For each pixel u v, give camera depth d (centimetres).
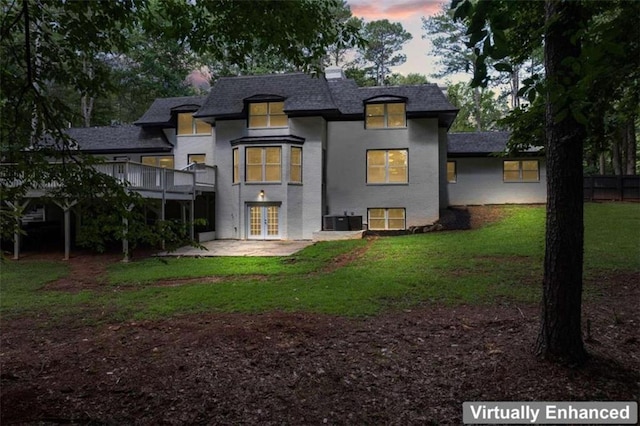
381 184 1872
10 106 401
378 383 414
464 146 2231
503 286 817
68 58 432
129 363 490
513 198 2188
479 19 216
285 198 1781
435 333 568
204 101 2088
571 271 413
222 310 724
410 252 1252
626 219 1566
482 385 396
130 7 429
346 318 651
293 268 1125
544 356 423
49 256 1477
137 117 3291
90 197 444
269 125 1844
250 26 471
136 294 877
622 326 560
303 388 407
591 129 583
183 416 359
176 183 1667
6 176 407
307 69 546
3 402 393
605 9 323
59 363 502
